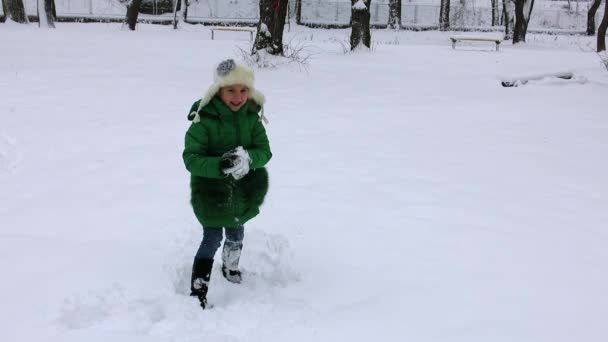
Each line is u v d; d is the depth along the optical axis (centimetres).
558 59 1838
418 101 1109
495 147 795
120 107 953
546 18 4578
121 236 465
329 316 355
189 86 1160
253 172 367
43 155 694
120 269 404
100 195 564
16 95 1005
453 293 387
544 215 546
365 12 1842
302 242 462
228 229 378
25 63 1348
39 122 834
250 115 359
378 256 440
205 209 353
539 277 415
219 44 1964
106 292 363
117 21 3569
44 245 444
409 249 455
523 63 1688
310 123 898
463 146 795
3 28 2283
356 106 1045
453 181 641
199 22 3881
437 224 510
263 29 1455
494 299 381
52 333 325
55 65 1335
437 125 919
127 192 573
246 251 439
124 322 335
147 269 405
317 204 550
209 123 346
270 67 1404
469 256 446
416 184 624
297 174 643
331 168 670
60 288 374
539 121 967
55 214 515
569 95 1205
